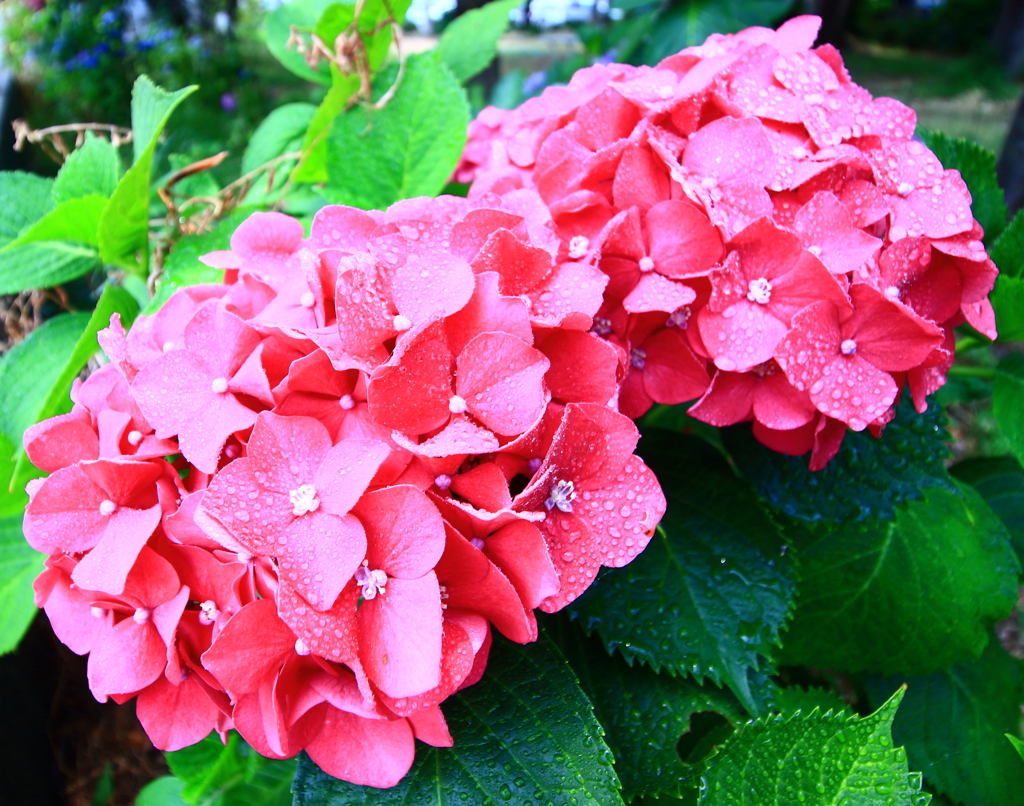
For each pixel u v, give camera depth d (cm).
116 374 28
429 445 24
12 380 36
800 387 28
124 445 27
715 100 31
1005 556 39
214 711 26
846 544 39
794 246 28
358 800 26
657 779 31
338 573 23
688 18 62
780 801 27
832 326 29
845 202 30
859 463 33
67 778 62
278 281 28
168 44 163
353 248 29
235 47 171
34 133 39
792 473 34
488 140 40
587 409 26
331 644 23
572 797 26
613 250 30
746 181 29
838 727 27
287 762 38
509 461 25
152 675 25
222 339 26
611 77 34
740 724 31
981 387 45
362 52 37
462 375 25
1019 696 41
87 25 159
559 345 27
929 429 34
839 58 33
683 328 30
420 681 23
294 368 25
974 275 31
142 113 37
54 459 27
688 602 31
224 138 141
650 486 26
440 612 23
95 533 26
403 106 37
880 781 26
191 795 35
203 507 24
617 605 31
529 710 27
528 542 24
